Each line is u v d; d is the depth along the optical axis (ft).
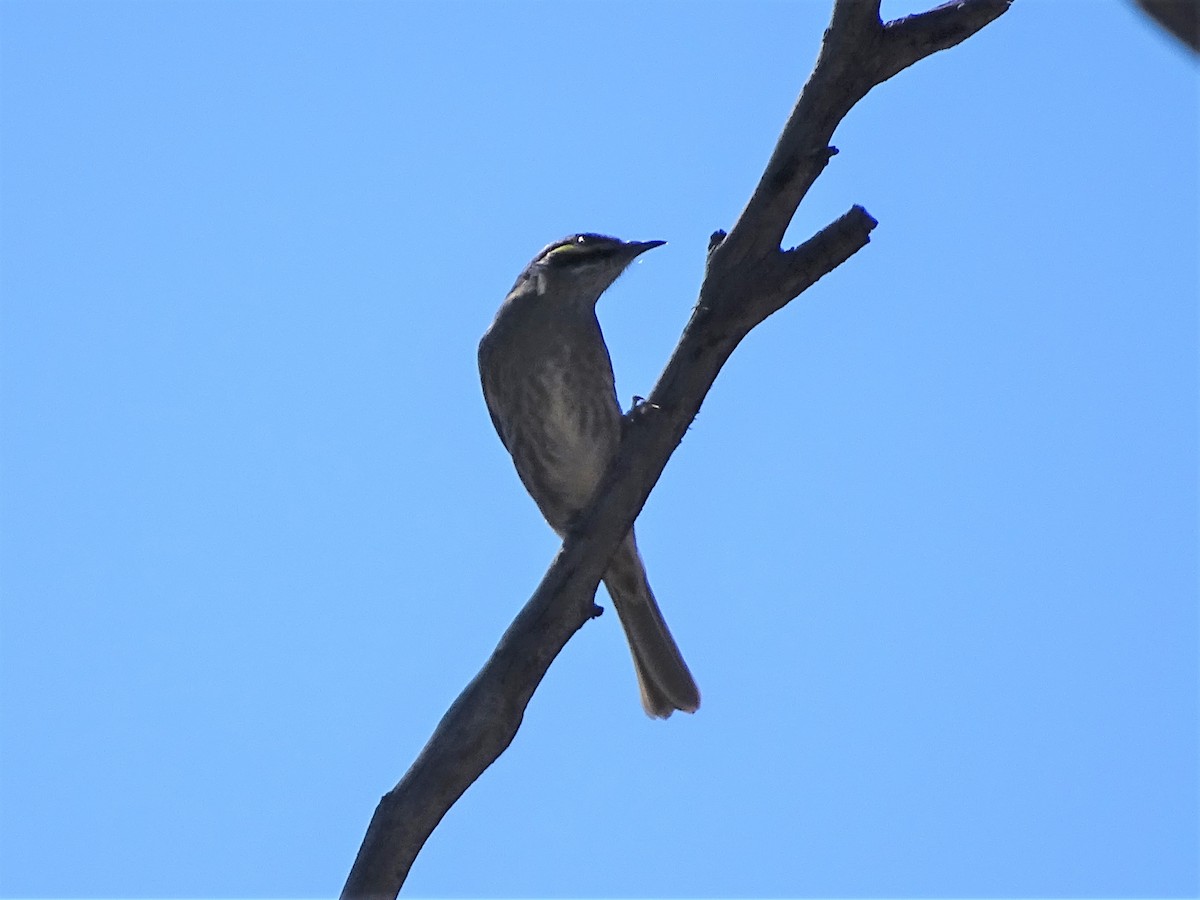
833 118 35.22
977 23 35.12
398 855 32.53
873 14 34.78
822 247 35.12
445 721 33.68
